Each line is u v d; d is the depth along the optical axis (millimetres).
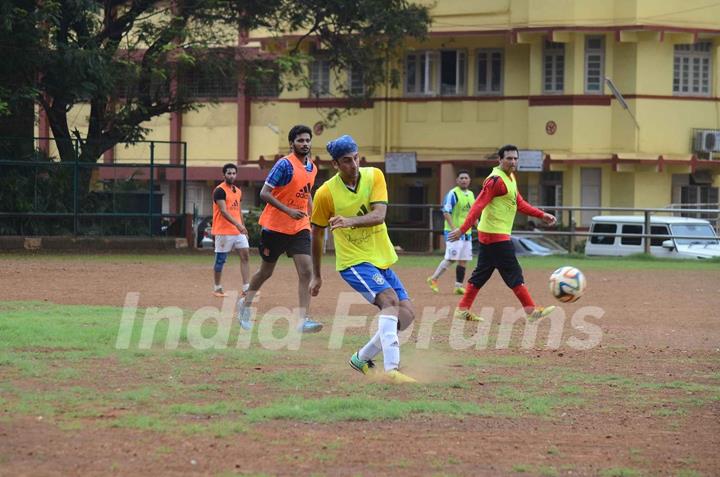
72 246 86625
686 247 89312
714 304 50875
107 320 39438
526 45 114188
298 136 38219
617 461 21000
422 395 26734
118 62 87375
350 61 101562
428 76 117812
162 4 104812
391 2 98375
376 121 118938
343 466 20109
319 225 29109
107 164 88562
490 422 23969
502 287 58062
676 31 110062
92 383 27297
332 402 25000
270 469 19812
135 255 82750
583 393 27562
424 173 120125
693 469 20500
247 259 49688
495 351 34750
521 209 41656
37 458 20234
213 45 96438
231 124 137250
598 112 111562
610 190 112250
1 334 34656
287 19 99125
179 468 19766
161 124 138625
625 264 78688
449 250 54062
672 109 111938
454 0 114062
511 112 115250
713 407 26109
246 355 32344
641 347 36250
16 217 86188
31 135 93812
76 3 82500
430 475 19672
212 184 138125
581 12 110188
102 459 20250
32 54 83000
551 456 21266
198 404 25031
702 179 113188
